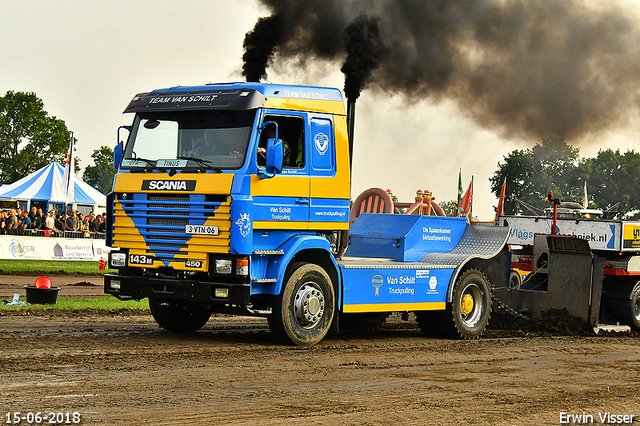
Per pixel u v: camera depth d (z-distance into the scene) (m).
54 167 36.34
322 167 10.18
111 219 10.08
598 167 68.44
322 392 7.05
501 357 9.89
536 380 8.27
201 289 9.33
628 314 14.51
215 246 9.21
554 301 13.45
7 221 26.72
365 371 8.29
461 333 11.99
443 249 12.88
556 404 7.05
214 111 9.60
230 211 9.12
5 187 34.75
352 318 12.89
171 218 9.55
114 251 9.98
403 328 13.64
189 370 7.80
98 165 91.69
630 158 69.69
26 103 78.06
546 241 13.93
